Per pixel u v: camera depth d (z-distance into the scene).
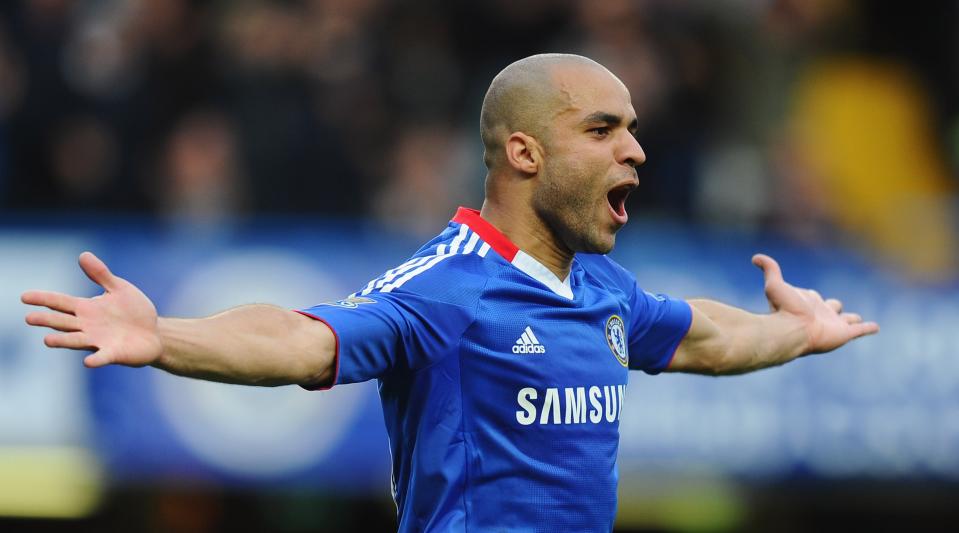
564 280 13.84
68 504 27.83
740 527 35.44
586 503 13.29
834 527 36.28
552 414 13.12
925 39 41.16
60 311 10.59
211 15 34.66
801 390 29.09
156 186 33.09
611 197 13.70
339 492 28.81
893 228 31.62
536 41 36.47
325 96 33.78
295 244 28.86
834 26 39.94
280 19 34.09
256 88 33.31
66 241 28.23
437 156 33.44
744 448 28.88
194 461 27.75
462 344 12.96
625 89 13.69
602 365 13.59
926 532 36.53
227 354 11.28
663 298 15.52
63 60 33.44
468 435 13.02
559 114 13.37
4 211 29.92
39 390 27.50
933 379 29.52
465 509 13.02
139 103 33.53
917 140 40.53
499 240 13.53
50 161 33.28
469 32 36.56
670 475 28.75
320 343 12.01
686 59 35.28
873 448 29.17
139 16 33.88
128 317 10.78
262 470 27.88
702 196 33.94
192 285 28.39
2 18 33.50
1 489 27.45
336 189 33.12
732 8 36.62
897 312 29.83
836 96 39.59
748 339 15.98
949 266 30.20
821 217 33.34
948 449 29.31
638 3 35.56
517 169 13.52
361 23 35.25
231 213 32.28
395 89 35.19
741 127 36.00
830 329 16.55
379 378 13.52
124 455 27.59
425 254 13.70
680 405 28.77
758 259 16.83
